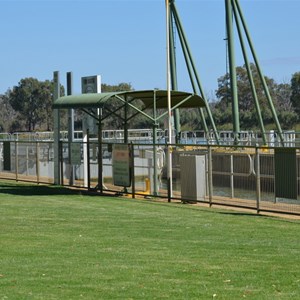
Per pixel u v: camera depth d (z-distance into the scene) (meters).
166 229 18.16
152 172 27.56
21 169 37.72
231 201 24.12
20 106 112.12
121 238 16.48
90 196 28.05
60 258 13.59
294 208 21.41
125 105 30.55
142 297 10.20
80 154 31.83
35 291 10.62
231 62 60.47
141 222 19.62
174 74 62.78
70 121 34.69
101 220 20.00
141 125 74.62
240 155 24.55
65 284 11.12
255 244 15.60
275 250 14.71
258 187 21.89
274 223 19.55
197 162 25.00
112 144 28.92
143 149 27.95
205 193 25.12
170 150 26.55
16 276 11.75
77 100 29.81
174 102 32.25
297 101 90.81
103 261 13.24
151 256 13.85
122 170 28.12
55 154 33.66
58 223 19.28
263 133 52.75
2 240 16.08
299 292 10.59
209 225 19.00
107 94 29.38
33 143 36.38
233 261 13.30
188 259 13.50
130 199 26.80
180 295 10.32
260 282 11.30
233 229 18.25
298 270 12.38
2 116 123.62
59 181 33.53
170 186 26.05
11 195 28.45
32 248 14.88
